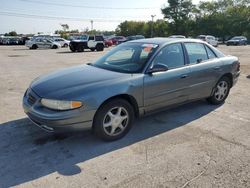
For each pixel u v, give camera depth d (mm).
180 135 4293
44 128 3723
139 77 4152
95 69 4527
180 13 76375
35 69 12008
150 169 3299
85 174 3197
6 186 2965
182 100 4898
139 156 3615
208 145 3945
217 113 5348
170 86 4566
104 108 3826
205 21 71938
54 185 2984
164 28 78562
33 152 3721
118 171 3256
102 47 27312
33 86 4102
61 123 3537
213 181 3051
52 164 3416
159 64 4289
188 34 75250
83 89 3688
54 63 14648
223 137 4230
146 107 4352
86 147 3869
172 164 3412
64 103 3531
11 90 7367
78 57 18828
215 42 37062
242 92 7191
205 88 5316
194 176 3148
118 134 4086
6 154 3652
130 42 5238
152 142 4039
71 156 3615
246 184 2998
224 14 70188
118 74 4168
